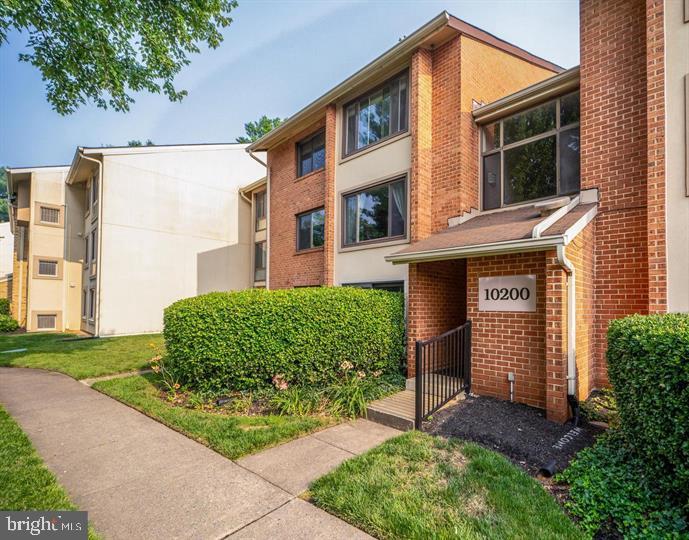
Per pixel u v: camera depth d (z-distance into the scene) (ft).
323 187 36.55
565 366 15.47
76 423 16.44
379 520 8.98
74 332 56.18
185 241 53.67
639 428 10.11
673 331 9.04
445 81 26.78
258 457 12.95
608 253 19.11
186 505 10.00
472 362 19.56
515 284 17.99
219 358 19.33
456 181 25.61
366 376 21.56
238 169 60.29
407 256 20.95
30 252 58.59
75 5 23.58
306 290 21.77
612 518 9.08
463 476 11.03
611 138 19.35
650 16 17.13
